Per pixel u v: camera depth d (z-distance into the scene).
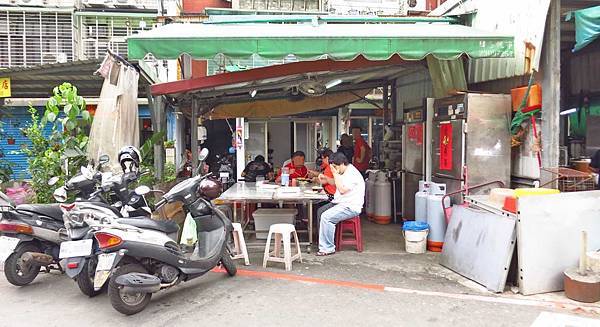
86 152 7.26
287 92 9.41
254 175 9.49
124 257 4.27
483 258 5.01
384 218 8.44
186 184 5.17
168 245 4.53
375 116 14.52
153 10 14.40
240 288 4.99
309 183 8.07
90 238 4.45
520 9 6.12
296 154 8.60
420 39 5.63
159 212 7.11
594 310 4.26
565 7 6.01
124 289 4.13
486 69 7.10
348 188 6.27
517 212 4.70
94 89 10.10
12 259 5.09
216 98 9.05
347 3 15.20
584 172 5.86
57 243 5.26
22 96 10.56
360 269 5.63
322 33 5.75
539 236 4.70
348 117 13.60
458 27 6.91
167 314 4.32
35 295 4.95
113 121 7.09
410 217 8.23
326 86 8.48
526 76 6.17
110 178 5.20
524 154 6.26
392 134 9.70
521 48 6.11
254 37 5.48
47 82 9.16
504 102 6.33
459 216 5.56
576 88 7.98
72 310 4.49
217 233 5.29
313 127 13.82
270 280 5.25
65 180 7.07
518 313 4.21
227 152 14.39
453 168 6.55
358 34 5.68
